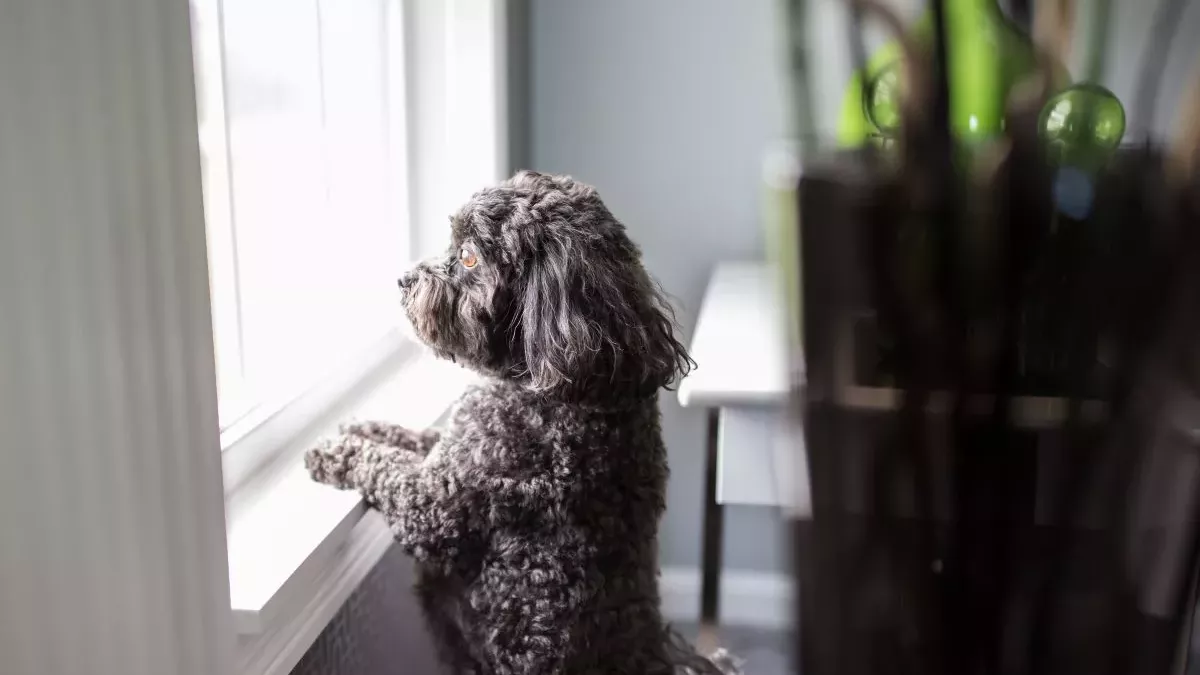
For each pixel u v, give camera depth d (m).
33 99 0.55
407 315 1.09
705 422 2.04
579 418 1.00
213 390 0.75
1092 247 0.37
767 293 1.51
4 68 0.53
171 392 0.69
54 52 0.56
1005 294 0.37
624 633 1.01
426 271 1.08
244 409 1.16
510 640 0.97
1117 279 0.37
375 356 1.48
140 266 0.64
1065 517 0.38
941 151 0.37
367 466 1.06
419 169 1.70
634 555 1.03
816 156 0.38
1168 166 0.36
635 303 1.03
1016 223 0.37
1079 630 0.38
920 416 0.38
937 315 0.37
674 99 1.93
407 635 1.23
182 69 0.68
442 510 0.99
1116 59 0.38
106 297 0.61
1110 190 0.37
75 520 0.60
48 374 0.57
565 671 0.96
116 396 0.62
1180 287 0.37
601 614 0.99
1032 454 0.38
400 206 1.67
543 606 0.96
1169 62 0.37
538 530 0.98
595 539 0.99
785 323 0.39
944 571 0.39
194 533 0.72
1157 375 0.37
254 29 1.19
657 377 1.01
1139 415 0.37
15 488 0.55
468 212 1.06
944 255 0.37
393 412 1.35
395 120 1.64
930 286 0.37
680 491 2.10
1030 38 0.37
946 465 0.38
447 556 0.99
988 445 0.38
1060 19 0.37
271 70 1.24
